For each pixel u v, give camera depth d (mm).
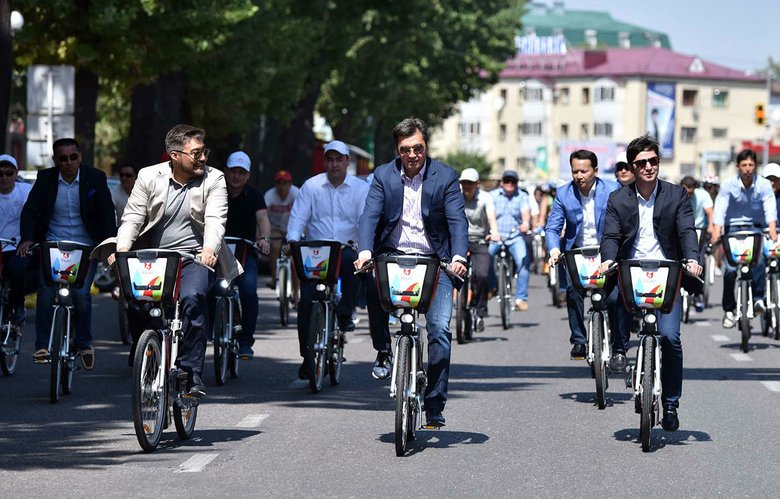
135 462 11156
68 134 29953
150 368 11656
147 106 40844
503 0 82312
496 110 189125
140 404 11398
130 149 41000
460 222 11898
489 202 22375
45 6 33031
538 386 16453
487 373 17766
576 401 15156
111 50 34219
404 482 10398
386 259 11492
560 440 12477
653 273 11859
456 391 15969
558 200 16547
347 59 55094
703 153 183875
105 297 31047
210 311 16625
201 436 12516
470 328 22062
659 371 12062
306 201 16500
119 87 39781
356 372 17703
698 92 187125
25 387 16000
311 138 57500
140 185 12305
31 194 15727
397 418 11438
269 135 56031
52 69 29922
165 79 40875
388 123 81438
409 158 11859
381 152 83125
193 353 12039
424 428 12031
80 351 15539
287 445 12047
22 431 12758
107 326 24094
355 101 65312
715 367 18484
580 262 14758
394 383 11641
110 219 15828
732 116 189250
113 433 12648
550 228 16531
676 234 12398
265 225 17141
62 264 14914
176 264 11586
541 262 47062
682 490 10211
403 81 66062
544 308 30094
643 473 10875
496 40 80812
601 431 13016
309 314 15648
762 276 22516
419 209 12008
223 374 16375
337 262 15656
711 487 10328
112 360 18875
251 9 35188
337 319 16406
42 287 15008
